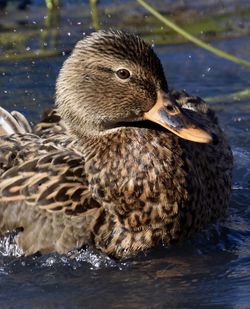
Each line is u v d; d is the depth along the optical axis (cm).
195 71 1702
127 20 1881
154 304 1061
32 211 1149
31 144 1201
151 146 1136
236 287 1090
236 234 1220
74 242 1138
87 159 1152
